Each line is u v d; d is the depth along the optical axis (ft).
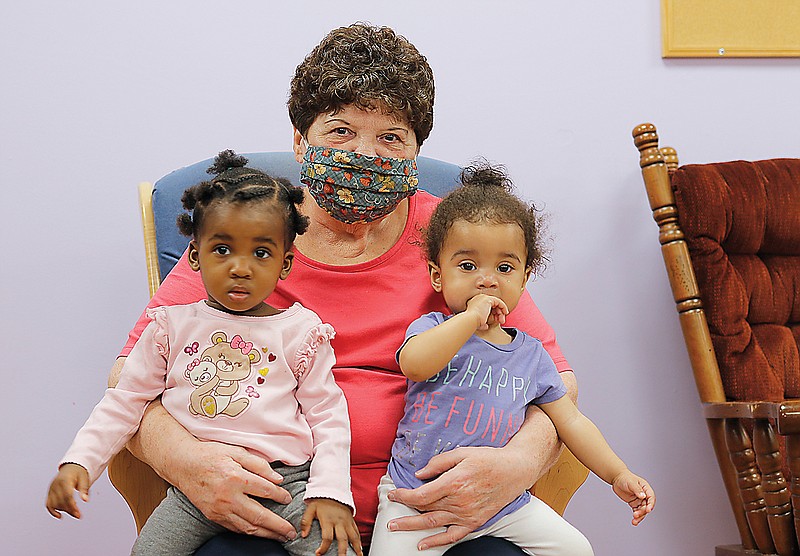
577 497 6.88
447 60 6.91
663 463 6.99
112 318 6.50
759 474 5.64
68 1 6.53
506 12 6.99
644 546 6.92
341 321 4.60
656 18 7.18
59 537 6.35
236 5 6.72
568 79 7.06
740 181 6.48
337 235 4.79
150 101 6.59
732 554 5.95
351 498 3.92
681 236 6.42
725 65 7.26
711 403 5.87
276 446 4.00
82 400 6.42
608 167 7.07
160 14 6.63
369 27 4.62
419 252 4.84
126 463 4.40
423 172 5.60
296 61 6.76
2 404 6.33
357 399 4.45
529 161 6.97
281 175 5.57
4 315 6.37
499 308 4.28
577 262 6.99
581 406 6.92
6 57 6.45
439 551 3.99
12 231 6.41
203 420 4.02
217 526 3.92
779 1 7.27
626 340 7.02
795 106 7.36
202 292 4.58
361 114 4.33
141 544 3.91
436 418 4.19
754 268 6.48
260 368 4.11
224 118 6.67
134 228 6.55
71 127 6.50
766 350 6.32
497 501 4.01
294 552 3.80
